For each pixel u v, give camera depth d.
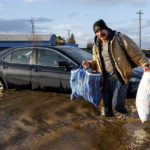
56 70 5.09
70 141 2.82
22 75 5.54
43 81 5.27
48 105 4.41
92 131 3.11
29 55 5.62
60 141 2.82
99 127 3.24
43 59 5.40
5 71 5.77
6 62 5.88
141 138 2.82
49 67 5.22
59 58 5.18
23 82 5.57
